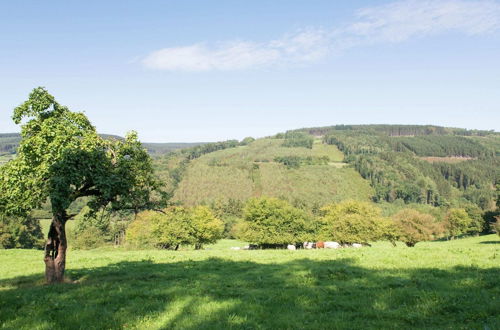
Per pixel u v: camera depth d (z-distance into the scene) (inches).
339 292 622.8
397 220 2967.5
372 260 984.3
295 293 617.3
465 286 628.4
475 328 419.2
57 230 775.1
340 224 2908.5
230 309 522.9
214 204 7519.7
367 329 434.6
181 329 443.2
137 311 519.8
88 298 600.1
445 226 4768.7
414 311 497.0
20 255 1471.5
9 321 481.4
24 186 719.7
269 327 450.3
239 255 1332.4
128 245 3046.3
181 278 813.9
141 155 855.7
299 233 3282.5
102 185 749.3
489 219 4726.9
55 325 463.8
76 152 724.7
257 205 3363.7
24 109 791.7
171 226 2928.2
